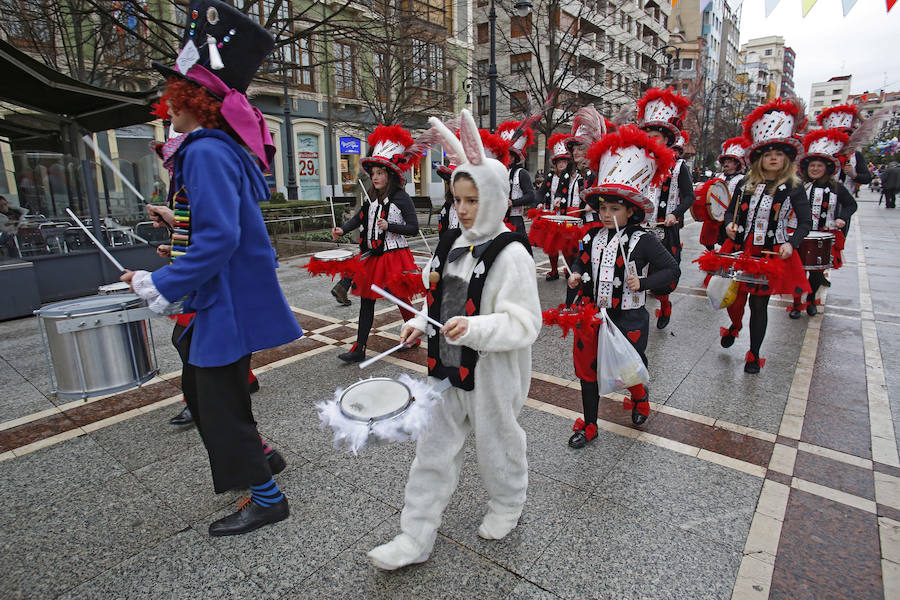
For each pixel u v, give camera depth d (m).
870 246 11.11
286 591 2.11
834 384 4.13
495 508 2.33
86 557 2.30
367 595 2.09
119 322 2.95
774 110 4.33
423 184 25.78
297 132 19.91
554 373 4.38
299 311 6.38
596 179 3.49
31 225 6.87
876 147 50.00
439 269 2.13
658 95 5.93
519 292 1.93
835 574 2.17
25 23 8.74
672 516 2.55
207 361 2.16
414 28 13.81
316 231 13.54
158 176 8.87
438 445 2.12
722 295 4.37
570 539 2.39
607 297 3.11
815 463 3.01
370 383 1.97
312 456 3.09
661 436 3.33
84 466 3.01
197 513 2.60
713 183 6.47
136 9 7.45
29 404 3.81
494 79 11.29
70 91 5.83
